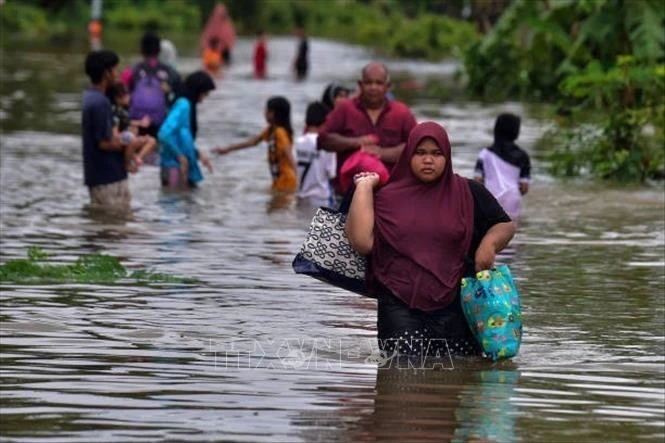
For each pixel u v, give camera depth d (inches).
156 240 1171.9
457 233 770.2
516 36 2827.3
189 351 767.7
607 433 622.8
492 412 653.3
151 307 886.4
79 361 740.7
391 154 1307.8
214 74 3875.5
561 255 1111.0
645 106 1662.2
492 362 755.4
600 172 1647.4
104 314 861.8
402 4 7180.1
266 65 4340.6
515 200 1275.8
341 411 649.6
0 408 645.9
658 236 1218.6
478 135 2139.5
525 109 2645.2
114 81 1380.4
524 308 899.4
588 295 945.5
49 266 1004.6
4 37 5595.5
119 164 1376.7
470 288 759.7
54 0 6732.3
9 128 2159.2
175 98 1727.4
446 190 776.3
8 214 1311.5
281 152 1528.1
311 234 783.7
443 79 3683.6
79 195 1450.5
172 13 7401.6
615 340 810.8
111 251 1112.2
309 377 714.8
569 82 1679.4
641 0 1855.3
